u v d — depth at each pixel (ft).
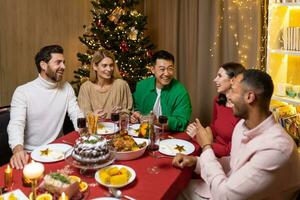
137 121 7.84
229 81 7.23
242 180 4.33
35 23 13.08
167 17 14.11
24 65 13.07
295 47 8.69
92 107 8.61
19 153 5.65
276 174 4.23
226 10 12.46
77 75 12.61
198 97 13.44
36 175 3.78
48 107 7.70
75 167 5.25
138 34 12.19
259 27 11.73
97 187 4.65
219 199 4.57
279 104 9.51
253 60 12.04
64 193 3.88
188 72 13.93
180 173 5.14
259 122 4.60
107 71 8.48
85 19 14.70
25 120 7.41
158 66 7.94
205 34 12.92
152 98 8.50
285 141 4.30
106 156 5.19
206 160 5.11
